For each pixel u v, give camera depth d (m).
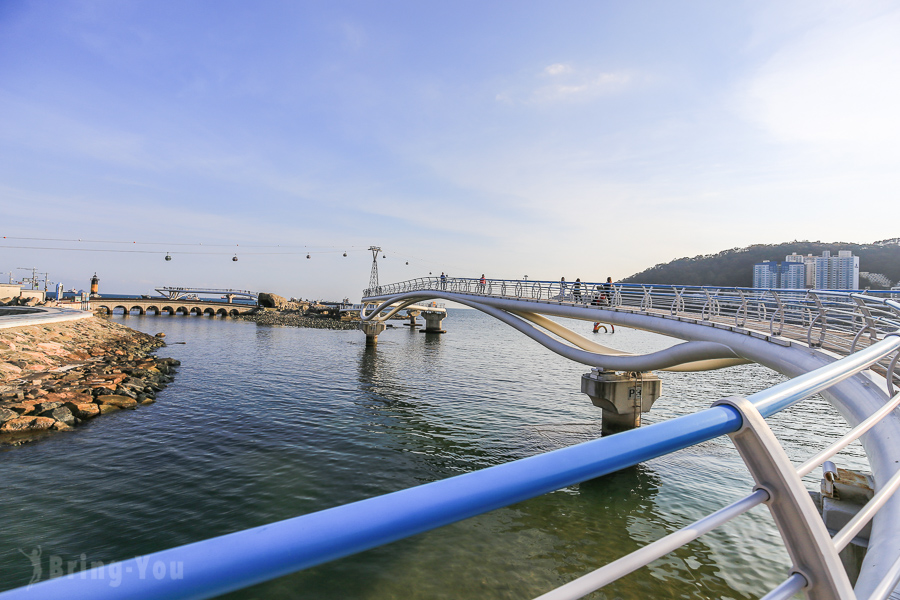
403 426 21.06
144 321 89.94
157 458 15.59
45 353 29.05
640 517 12.79
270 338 65.56
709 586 9.64
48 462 14.73
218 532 10.98
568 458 1.13
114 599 0.56
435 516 0.91
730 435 1.64
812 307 11.80
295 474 14.70
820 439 20.48
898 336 3.35
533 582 9.69
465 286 35.19
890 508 3.98
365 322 57.97
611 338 101.81
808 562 1.60
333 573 9.75
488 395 28.80
